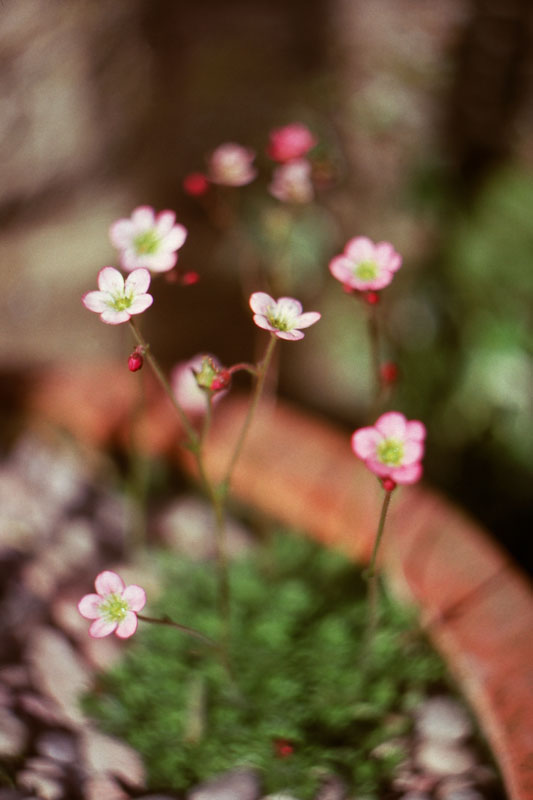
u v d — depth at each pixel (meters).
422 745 0.39
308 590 0.43
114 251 0.57
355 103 0.59
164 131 0.61
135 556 0.44
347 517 0.42
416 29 0.57
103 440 0.45
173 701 0.40
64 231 0.56
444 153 0.58
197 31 0.60
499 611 0.39
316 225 0.51
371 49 0.59
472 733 0.39
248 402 0.45
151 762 0.39
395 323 0.57
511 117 0.57
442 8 0.55
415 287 0.56
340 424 0.64
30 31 0.47
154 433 0.44
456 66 0.57
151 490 0.46
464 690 0.39
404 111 0.59
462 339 0.54
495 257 0.52
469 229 0.53
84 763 0.38
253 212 0.52
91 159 0.55
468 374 0.53
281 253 0.51
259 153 0.60
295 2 0.59
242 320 0.63
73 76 0.51
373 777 0.38
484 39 0.55
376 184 0.60
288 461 0.43
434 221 0.58
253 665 0.41
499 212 0.53
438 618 0.39
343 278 0.36
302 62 0.61
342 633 0.42
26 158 0.51
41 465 0.45
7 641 0.40
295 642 0.42
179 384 0.42
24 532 0.43
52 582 0.42
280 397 0.64
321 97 0.60
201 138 0.62
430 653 0.41
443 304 0.54
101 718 0.39
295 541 0.44
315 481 0.43
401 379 0.55
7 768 0.36
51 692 0.39
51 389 0.46
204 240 0.64
